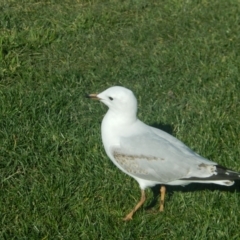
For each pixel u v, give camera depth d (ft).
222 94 6.55
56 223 4.82
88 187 5.20
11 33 7.46
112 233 4.81
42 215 4.93
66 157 5.55
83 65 7.06
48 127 5.88
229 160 5.57
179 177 4.77
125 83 6.74
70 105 6.23
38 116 6.03
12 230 4.80
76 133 5.85
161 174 4.79
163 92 6.61
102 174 5.37
